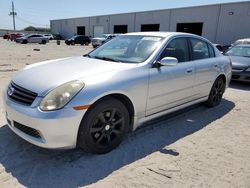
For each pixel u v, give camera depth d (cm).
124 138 375
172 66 379
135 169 297
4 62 1161
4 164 294
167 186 269
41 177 274
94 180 273
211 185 274
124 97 331
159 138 384
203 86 484
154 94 367
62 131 274
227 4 2906
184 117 483
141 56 378
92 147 308
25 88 295
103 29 4838
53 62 378
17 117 288
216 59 521
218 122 465
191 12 3294
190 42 454
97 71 320
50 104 272
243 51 939
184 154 339
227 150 356
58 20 6194
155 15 3766
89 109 292
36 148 331
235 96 680
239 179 287
